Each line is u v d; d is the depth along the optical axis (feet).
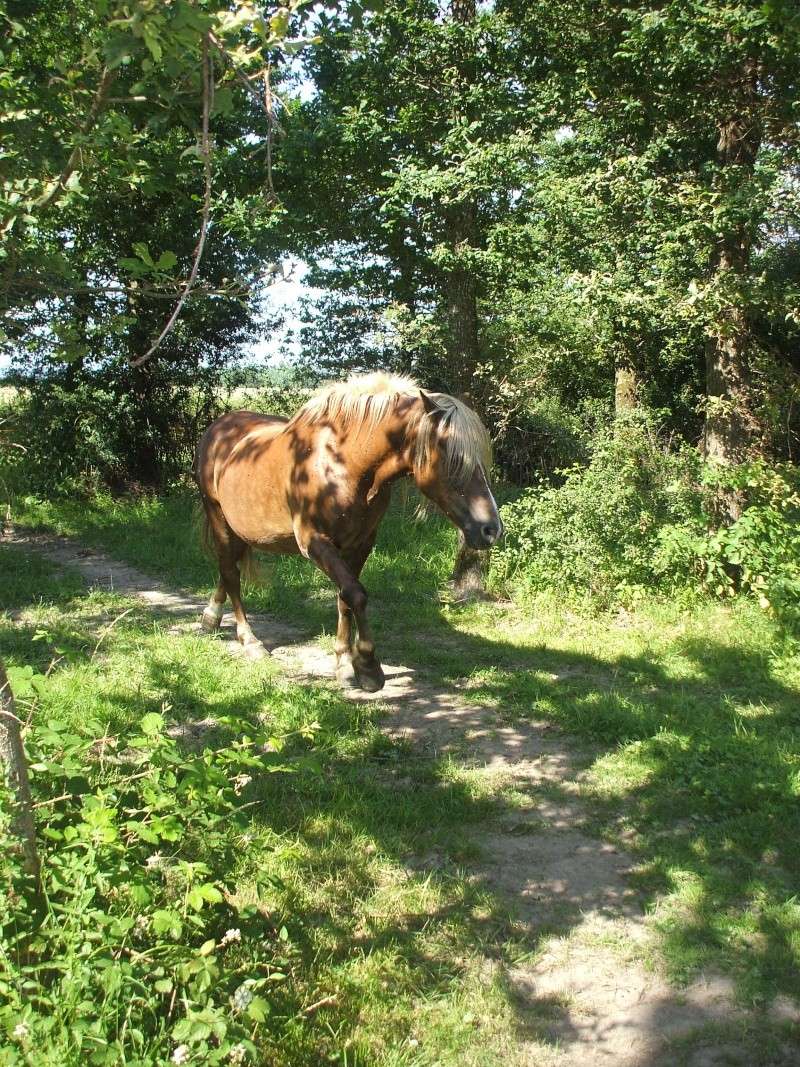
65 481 48.73
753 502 27.20
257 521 20.17
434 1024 9.46
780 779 15.10
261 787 14.32
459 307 28.48
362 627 18.35
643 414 30.83
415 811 13.89
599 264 26.07
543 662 22.13
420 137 27.09
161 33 6.14
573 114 27.09
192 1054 7.24
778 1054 9.25
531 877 12.45
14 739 8.18
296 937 10.58
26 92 7.97
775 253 27.86
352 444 17.53
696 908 11.68
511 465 46.80
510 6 26.84
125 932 7.81
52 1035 7.01
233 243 43.70
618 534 27.27
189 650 21.61
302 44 6.64
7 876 7.94
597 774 15.74
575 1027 9.61
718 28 22.95
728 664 21.48
